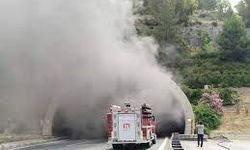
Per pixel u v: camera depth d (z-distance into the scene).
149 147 38.16
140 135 36.22
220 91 74.12
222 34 95.81
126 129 36.25
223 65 90.56
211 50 97.94
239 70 87.75
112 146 38.25
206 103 70.31
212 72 86.50
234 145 45.34
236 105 72.38
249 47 94.75
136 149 36.28
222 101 71.94
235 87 80.75
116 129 36.31
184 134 54.75
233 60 93.12
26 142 42.44
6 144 37.69
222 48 94.50
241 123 66.44
